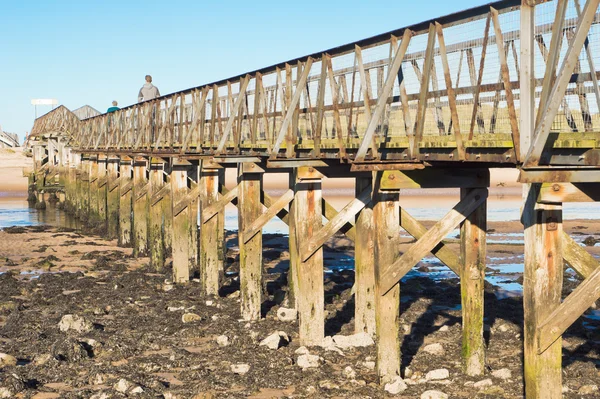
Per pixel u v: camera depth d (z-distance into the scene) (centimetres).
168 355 1315
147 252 2652
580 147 674
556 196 743
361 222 1359
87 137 4128
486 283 2062
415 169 1034
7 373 1197
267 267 2411
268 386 1138
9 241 3089
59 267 2414
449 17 846
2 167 7375
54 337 1443
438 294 1898
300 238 1323
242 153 1547
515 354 1305
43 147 5656
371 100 1072
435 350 1309
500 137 802
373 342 1345
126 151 2877
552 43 670
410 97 955
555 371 774
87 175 4109
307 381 1142
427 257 2638
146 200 2627
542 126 664
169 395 1095
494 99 844
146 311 1703
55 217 4259
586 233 3384
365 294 1369
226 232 3378
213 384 1137
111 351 1327
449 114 1107
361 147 998
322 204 1405
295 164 1281
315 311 1341
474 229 1124
